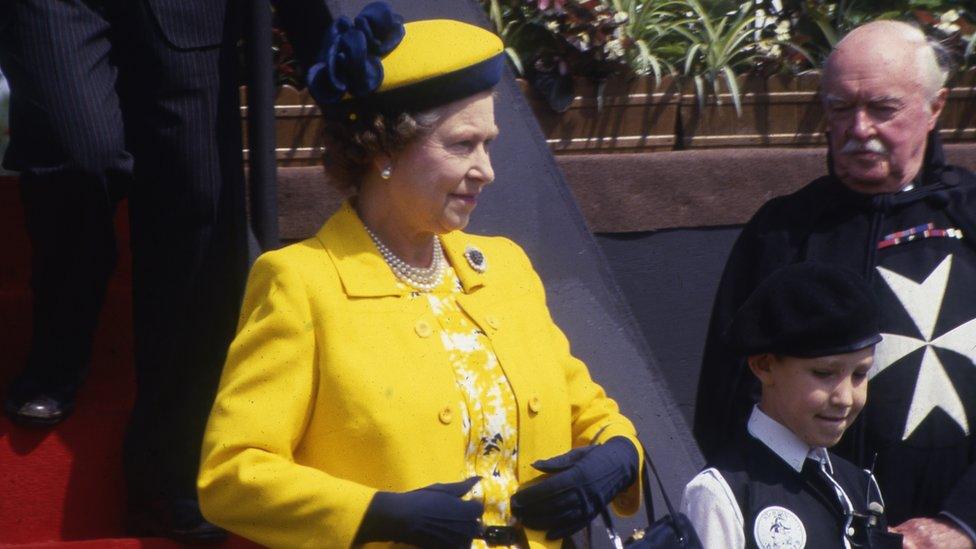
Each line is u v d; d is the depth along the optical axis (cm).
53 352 633
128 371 707
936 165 694
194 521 610
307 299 486
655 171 909
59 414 632
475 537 479
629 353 693
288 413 477
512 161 718
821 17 1000
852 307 556
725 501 554
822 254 682
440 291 515
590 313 695
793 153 939
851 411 574
